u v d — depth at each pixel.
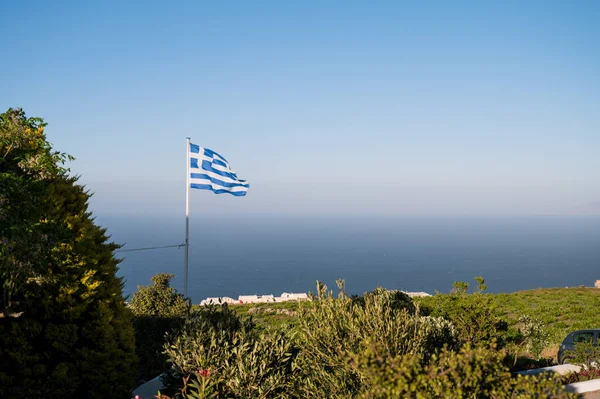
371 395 5.32
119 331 9.47
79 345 8.89
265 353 8.36
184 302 17.31
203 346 8.57
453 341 11.39
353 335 7.67
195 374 8.27
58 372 8.39
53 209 8.64
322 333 7.94
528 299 33.94
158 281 17.62
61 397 8.42
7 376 8.02
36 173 8.52
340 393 7.29
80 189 9.65
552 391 5.36
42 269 8.36
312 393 7.57
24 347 8.27
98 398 8.75
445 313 13.62
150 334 15.57
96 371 8.81
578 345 12.43
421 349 7.59
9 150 8.09
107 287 9.48
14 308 8.07
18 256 7.29
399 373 5.00
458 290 13.62
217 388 7.99
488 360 5.44
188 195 17.58
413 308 13.67
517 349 15.64
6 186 7.05
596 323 22.55
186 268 17.25
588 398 9.95
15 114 8.39
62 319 8.71
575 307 27.75
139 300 17.06
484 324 12.58
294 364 8.22
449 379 5.30
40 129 8.66
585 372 11.48
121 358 9.44
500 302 32.22
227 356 8.34
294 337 9.00
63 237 8.08
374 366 5.20
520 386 5.44
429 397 4.92
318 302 8.56
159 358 13.47
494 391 5.47
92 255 9.21
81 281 8.88
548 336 17.41
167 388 8.99
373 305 8.42
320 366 7.89
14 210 7.17
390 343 7.40
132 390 10.16
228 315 9.70
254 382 7.98
